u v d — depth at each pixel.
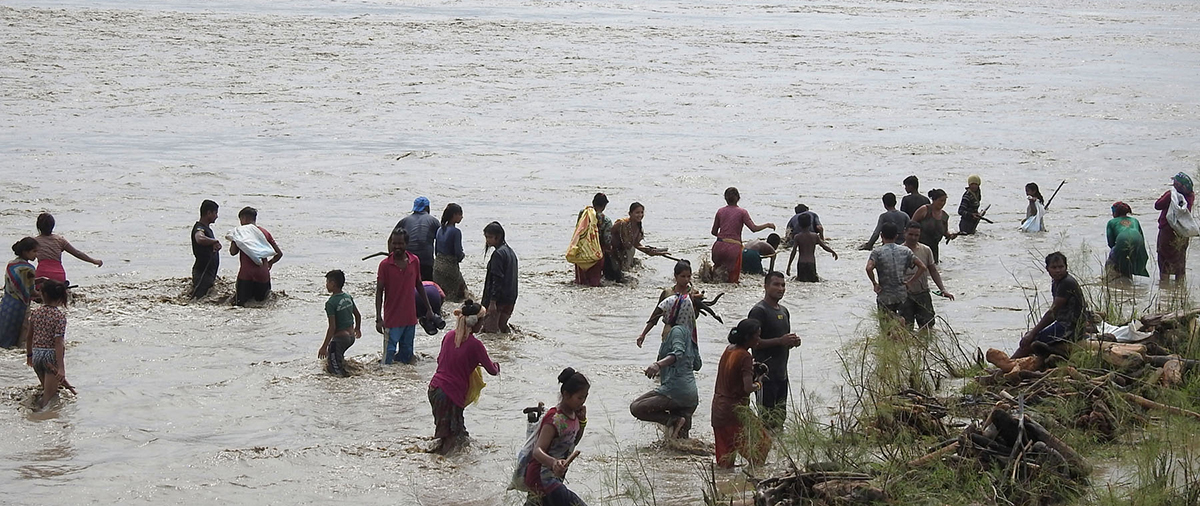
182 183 30.02
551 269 21.69
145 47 56.88
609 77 54.09
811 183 32.97
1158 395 11.73
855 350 13.88
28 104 41.66
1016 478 9.60
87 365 14.57
